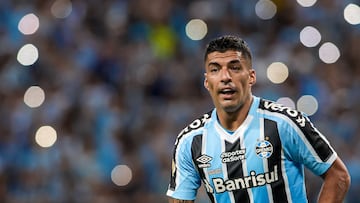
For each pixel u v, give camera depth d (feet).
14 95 120.06
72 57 125.18
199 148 57.77
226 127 57.36
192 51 127.95
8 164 110.52
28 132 113.70
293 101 118.83
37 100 119.03
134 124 114.11
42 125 114.01
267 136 56.44
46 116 114.83
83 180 106.83
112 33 129.39
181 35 131.13
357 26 131.75
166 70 123.65
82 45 126.00
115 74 123.54
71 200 105.70
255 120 56.90
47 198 106.32
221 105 56.29
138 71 123.54
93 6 131.85
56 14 129.90
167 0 133.08
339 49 128.98
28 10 129.80
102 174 107.76
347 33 131.34
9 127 115.65
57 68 123.54
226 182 57.21
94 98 115.55
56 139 111.75
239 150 56.85
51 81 122.52
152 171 108.27
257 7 132.36
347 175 56.75
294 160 56.85
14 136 114.11
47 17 129.08
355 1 135.13
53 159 109.19
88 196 105.40
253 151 56.59
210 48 56.39
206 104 116.78
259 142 56.54
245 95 56.54
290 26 131.34
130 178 107.55
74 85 119.55
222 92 56.08
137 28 131.23
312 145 56.18
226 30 129.90
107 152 109.09
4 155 111.55
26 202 106.93
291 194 56.59
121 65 124.57
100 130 112.06
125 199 104.01
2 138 114.32
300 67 122.72
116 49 126.62
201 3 133.18
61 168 108.06
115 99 117.70
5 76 122.31
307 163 56.65
